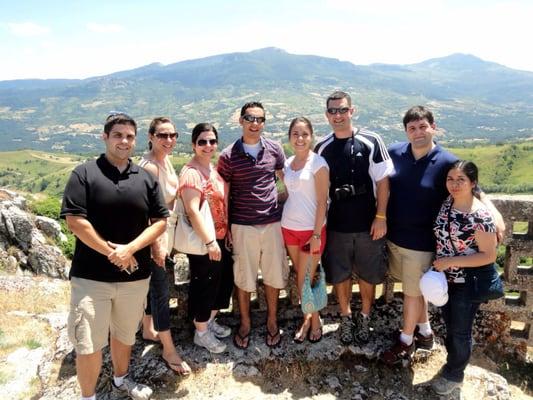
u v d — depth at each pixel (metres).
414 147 3.72
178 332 4.45
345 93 3.85
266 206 3.93
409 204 3.77
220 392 3.71
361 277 4.12
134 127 3.24
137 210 3.25
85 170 3.14
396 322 4.55
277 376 3.91
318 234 3.84
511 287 4.41
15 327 5.12
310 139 3.81
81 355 3.26
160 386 3.74
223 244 4.08
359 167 3.86
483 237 3.37
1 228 13.92
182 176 3.75
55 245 15.42
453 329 3.66
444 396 3.75
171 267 4.41
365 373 4.01
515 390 4.10
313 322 4.23
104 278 3.22
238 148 3.88
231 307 4.96
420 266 3.79
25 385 3.96
